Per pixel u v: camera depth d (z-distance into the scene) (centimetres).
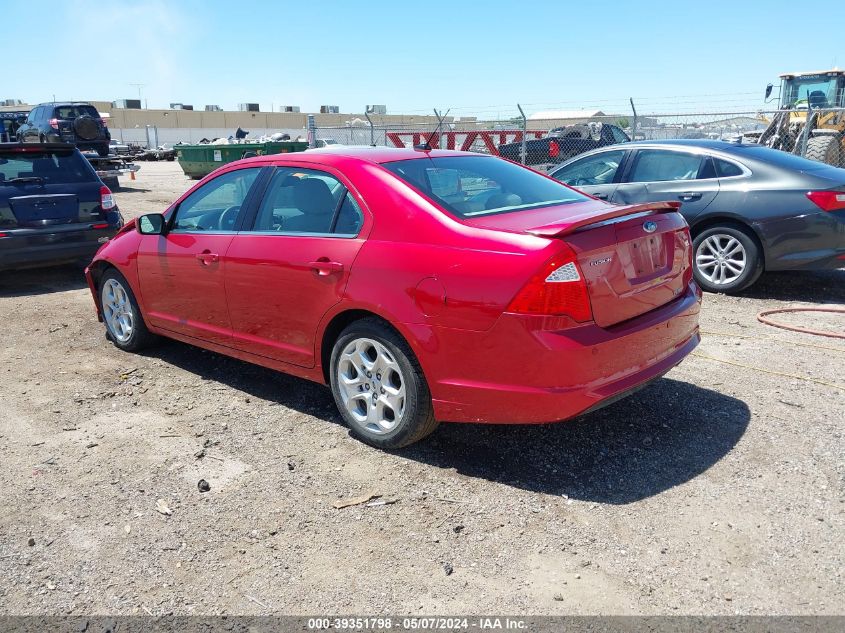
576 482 351
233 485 356
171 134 7625
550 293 317
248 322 446
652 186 767
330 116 9350
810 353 536
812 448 379
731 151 736
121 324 569
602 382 332
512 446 390
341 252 383
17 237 766
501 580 279
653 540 302
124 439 411
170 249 494
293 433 414
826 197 662
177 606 268
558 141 1725
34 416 446
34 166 798
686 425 410
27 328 650
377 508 332
